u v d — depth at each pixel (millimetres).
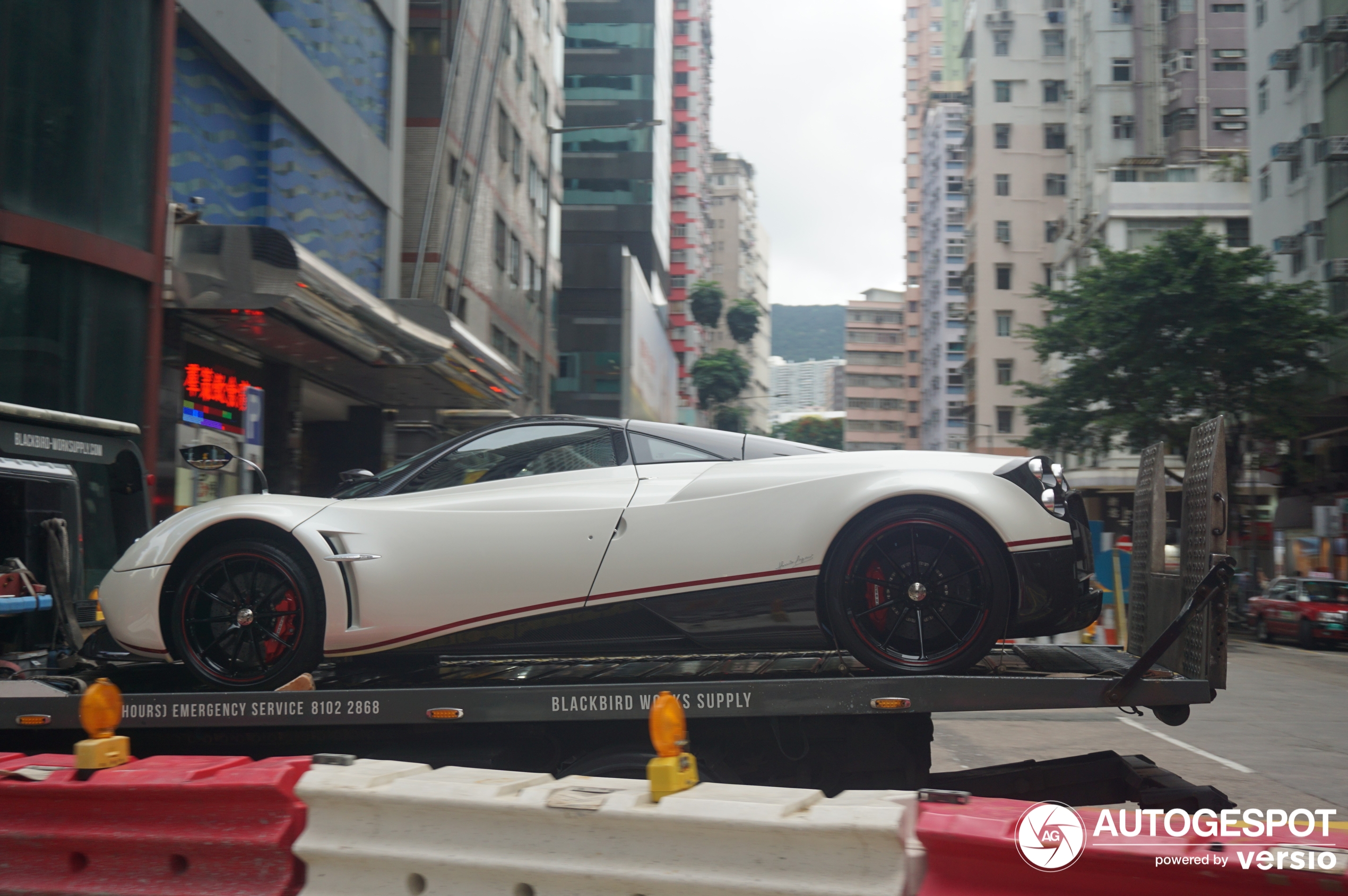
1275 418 24766
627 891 2273
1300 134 28766
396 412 21922
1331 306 26156
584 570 3967
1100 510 44000
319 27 16516
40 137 10242
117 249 10906
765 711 3594
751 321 107562
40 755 3033
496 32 27078
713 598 3922
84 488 4988
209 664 4102
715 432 4320
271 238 11328
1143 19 47875
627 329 45469
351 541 4062
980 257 61062
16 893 2729
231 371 14797
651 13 57188
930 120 98938
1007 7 61750
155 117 11578
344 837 2506
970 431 62594
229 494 14781
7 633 4785
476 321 25828
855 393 125875
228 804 2586
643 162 56625
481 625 4023
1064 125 61344
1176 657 3969
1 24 9922
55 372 10328
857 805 2209
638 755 3652
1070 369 27969
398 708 3742
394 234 20047
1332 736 8461
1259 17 31547
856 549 3840
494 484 4273
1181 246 25484
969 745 7746
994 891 2051
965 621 3842
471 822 2420
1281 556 31172
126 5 11141
